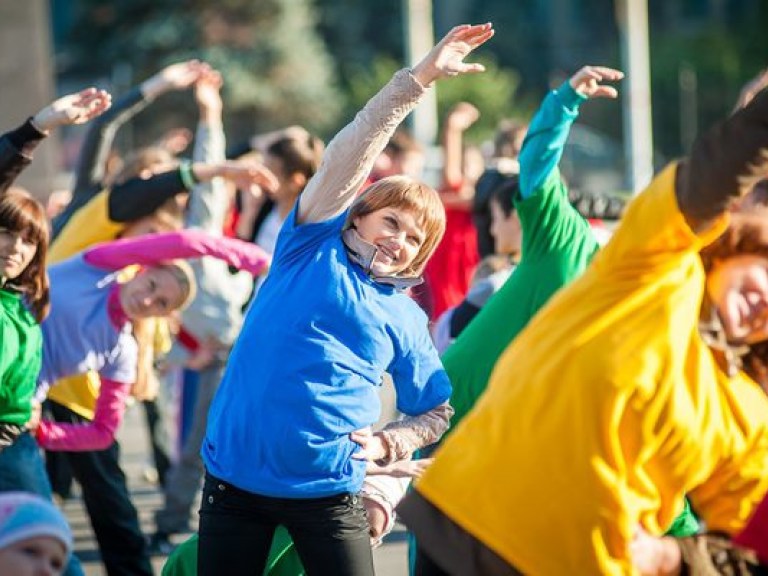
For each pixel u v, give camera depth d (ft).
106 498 34.27
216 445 23.34
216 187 41.86
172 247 30.63
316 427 22.61
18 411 26.16
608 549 18.67
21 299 27.32
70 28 234.99
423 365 23.73
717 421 19.10
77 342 30.12
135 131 219.00
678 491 19.11
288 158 41.11
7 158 28.48
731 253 19.67
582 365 18.74
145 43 228.84
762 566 19.25
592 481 18.61
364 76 250.78
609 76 28.68
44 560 18.98
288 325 22.71
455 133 58.34
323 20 271.08
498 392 19.49
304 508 23.09
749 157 17.81
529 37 303.27
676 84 266.77
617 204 40.37
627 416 18.65
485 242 38.96
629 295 18.81
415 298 35.99
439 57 22.68
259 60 232.53
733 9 312.09
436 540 19.38
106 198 36.45
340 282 22.81
